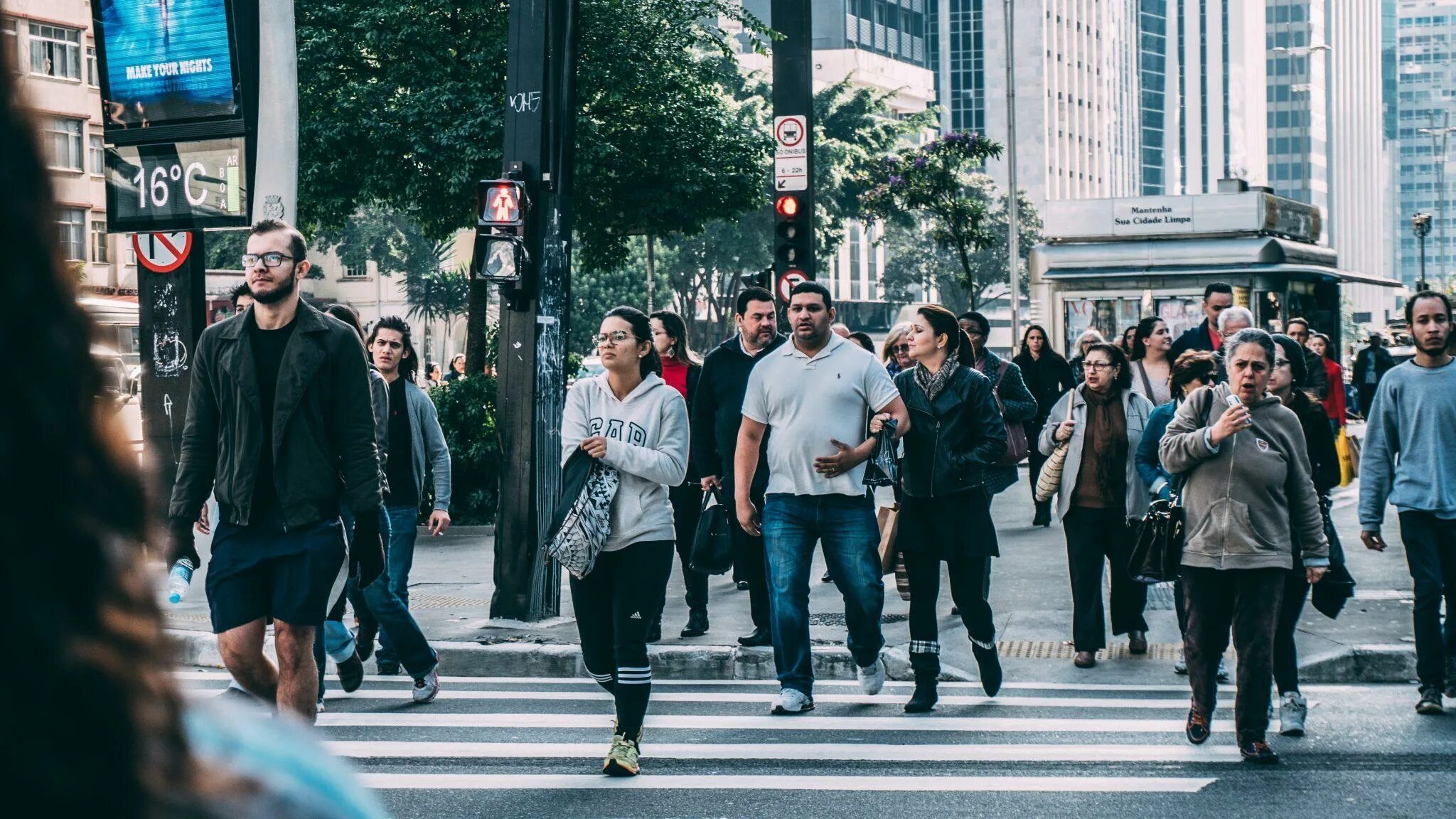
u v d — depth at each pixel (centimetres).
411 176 2573
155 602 67
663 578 646
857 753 679
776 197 1403
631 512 642
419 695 798
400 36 2512
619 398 657
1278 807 590
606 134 2817
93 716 63
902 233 8231
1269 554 655
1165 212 2527
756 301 915
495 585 1003
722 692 838
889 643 926
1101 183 13825
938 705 789
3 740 61
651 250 5038
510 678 887
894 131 5809
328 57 2575
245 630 552
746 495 763
